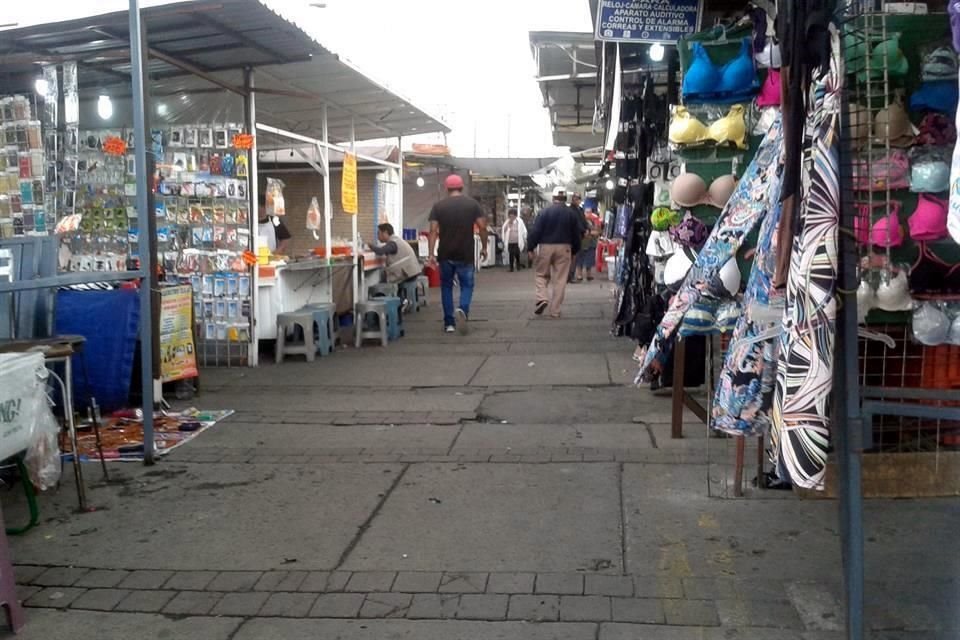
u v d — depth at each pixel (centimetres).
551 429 617
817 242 277
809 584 365
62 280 464
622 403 691
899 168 351
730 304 426
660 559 392
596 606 350
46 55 753
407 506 467
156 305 671
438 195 2123
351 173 1139
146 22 683
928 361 431
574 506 461
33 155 700
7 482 516
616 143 872
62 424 574
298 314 911
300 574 387
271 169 1409
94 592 375
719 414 398
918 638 319
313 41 763
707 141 501
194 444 595
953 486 450
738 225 404
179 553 413
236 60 832
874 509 440
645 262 786
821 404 278
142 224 535
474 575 381
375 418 660
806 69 305
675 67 647
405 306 1292
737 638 323
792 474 281
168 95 875
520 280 1972
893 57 337
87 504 480
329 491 494
